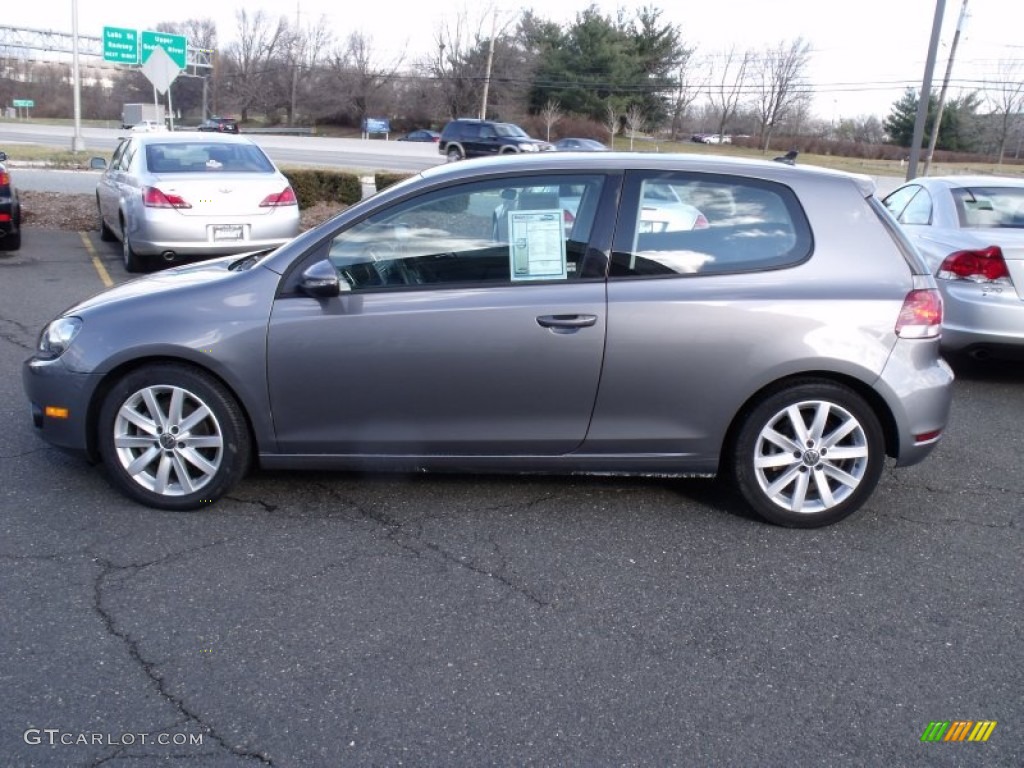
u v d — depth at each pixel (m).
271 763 2.71
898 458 4.37
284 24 85.44
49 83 94.19
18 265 10.78
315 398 4.25
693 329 4.14
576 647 3.35
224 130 59.38
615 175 4.29
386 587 3.74
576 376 4.19
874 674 3.25
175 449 4.32
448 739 2.84
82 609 3.49
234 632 3.38
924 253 7.55
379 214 4.29
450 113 76.81
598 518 4.45
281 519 4.34
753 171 4.34
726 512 4.56
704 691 3.12
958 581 3.95
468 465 4.39
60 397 4.33
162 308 4.27
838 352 4.16
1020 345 6.75
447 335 4.15
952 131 66.00
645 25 71.00
